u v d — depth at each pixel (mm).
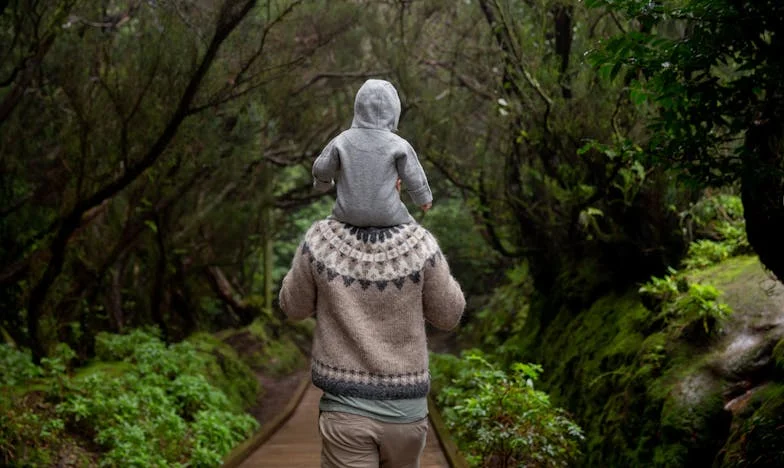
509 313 12195
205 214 11102
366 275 2652
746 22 3080
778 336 4859
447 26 10258
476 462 5895
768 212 3689
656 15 3375
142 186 8672
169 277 12430
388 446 2656
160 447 6672
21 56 6434
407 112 10422
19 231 8328
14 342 8312
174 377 9328
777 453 3707
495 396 5559
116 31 7594
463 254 15461
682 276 6145
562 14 7254
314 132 11828
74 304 9141
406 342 2668
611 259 7641
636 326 6395
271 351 15469
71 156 7137
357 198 2697
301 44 9375
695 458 4699
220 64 6902
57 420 5977
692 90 3373
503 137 8812
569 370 7316
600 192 6883
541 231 9047
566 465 5680
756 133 3555
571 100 6953
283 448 7867
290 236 22031
